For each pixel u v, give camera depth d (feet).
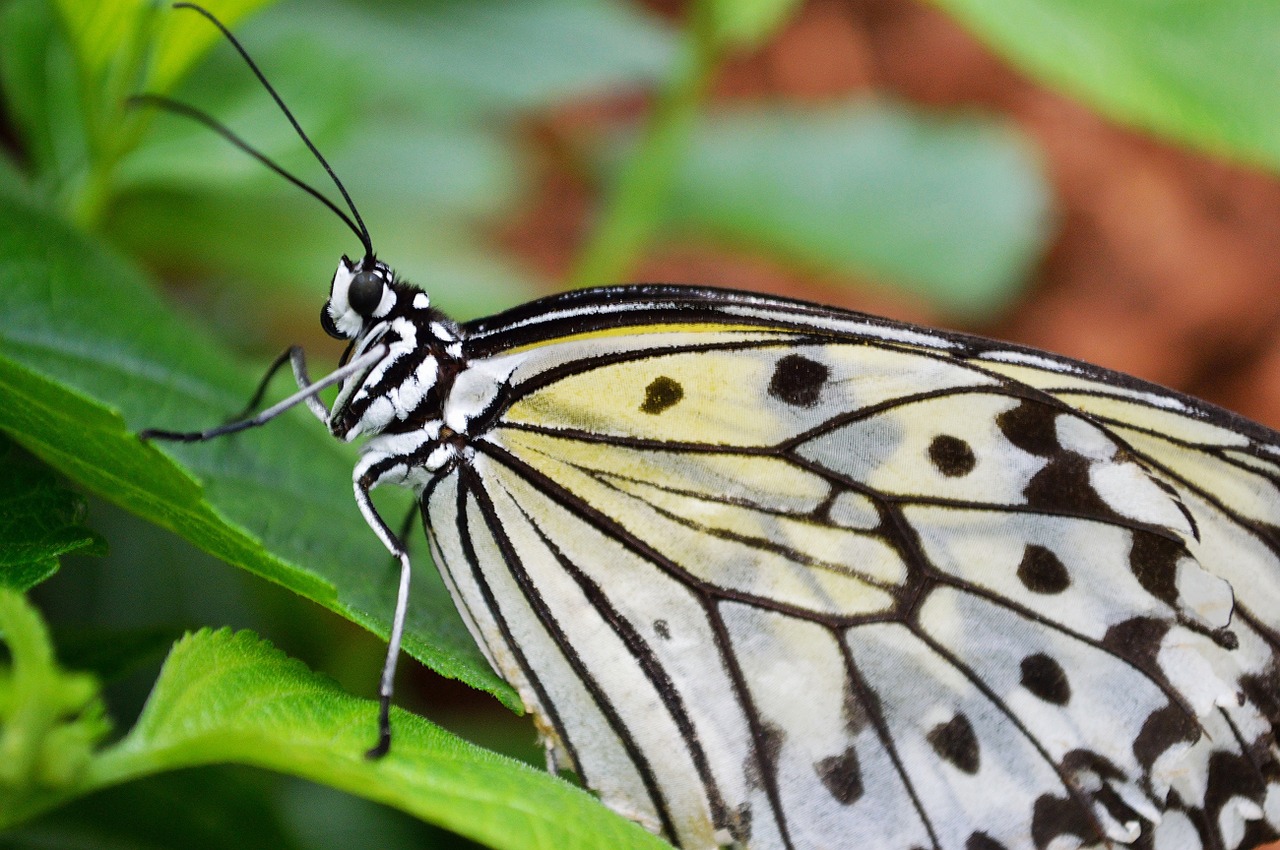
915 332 1.60
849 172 2.29
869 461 1.60
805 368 1.60
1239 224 2.91
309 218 1.84
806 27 3.11
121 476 1.54
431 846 1.67
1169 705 1.59
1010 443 1.59
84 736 1.49
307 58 1.74
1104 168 2.91
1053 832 1.60
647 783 1.60
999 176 2.30
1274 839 1.60
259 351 1.87
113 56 1.65
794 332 1.60
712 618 1.60
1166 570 1.59
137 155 1.70
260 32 1.77
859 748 1.60
